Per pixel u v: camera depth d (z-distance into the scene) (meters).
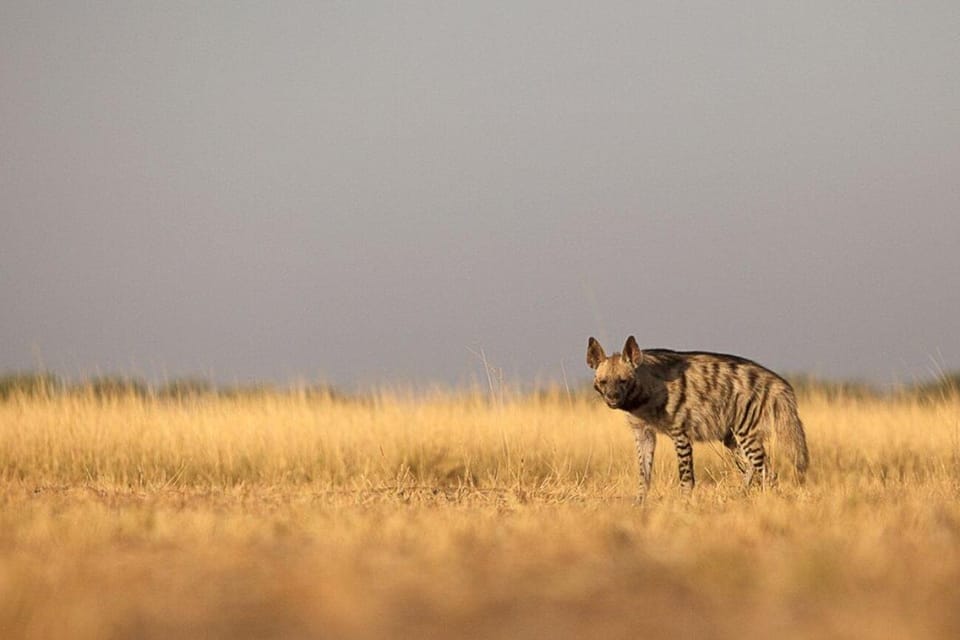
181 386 42.69
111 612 11.82
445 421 37.06
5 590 12.71
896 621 11.34
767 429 32.09
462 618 11.82
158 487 31.05
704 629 11.38
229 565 14.91
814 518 20.02
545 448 35.81
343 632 11.35
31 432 35.94
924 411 41.66
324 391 41.59
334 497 27.73
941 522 18.95
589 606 12.33
